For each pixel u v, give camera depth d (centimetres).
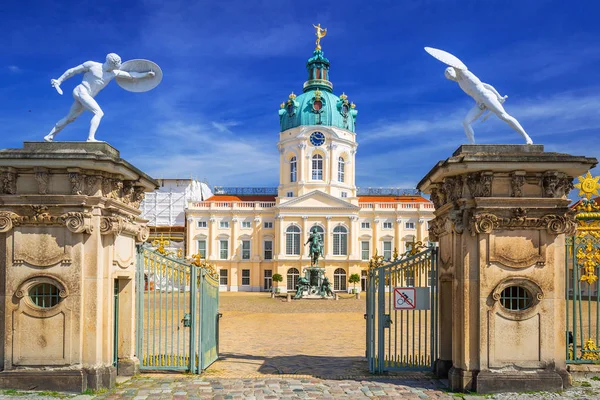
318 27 8225
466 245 1139
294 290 7162
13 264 1104
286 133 7862
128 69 1234
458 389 1134
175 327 2403
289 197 7538
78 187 1098
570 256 1315
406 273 1377
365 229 7525
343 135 7825
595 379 1195
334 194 7625
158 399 1064
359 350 1802
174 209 8212
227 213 7606
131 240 1286
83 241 1116
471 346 1131
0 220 1089
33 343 1103
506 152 1141
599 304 1277
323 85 8069
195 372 1320
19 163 1073
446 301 1291
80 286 1105
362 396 1098
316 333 2330
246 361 1524
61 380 1090
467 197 1148
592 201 1304
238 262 7538
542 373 1112
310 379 1259
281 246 7269
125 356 1280
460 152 1154
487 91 1168
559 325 1133
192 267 1340
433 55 1182
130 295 1288
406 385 1195
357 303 4581
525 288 1136
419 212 7462
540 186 1130
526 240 1130
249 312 3569
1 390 1078
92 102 1160
